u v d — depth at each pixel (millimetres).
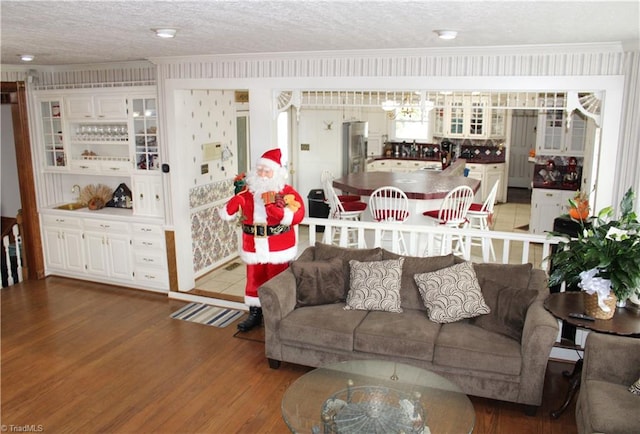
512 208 10031
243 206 4621
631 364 2977
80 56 5129
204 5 2596
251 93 5090
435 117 10375
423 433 2686
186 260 5742
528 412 3529
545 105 4984
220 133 6453
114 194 6383
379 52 4496
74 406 3705
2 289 6082
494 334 3672
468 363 3492
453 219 5645
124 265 6035
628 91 3953
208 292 5742
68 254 6348
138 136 5777
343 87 4758
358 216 6633
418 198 5699
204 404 3721
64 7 2633
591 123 6379
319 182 8602
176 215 5605
